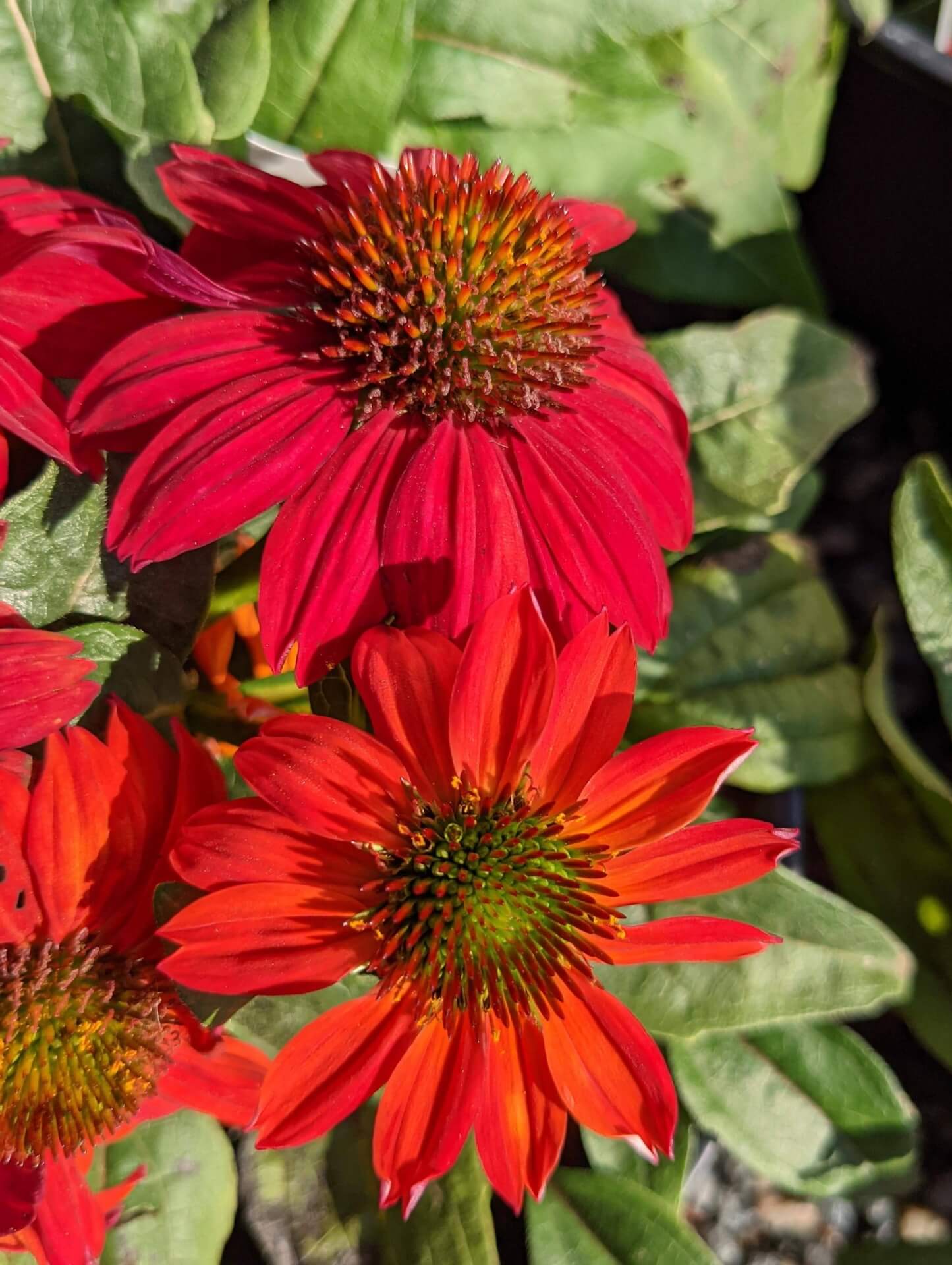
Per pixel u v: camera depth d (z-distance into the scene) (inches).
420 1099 9.6
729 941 9.5
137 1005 10.0
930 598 13.3
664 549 13.9
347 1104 9.4
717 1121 12.8
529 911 9.9
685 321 18.4
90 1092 9.9
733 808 13.8
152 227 11.9
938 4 16.2
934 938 13.9
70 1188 10.1
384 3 11.6
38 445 9.7
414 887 9.8
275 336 10.2
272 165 12.2
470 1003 9.7
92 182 11.7
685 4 12.8
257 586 11.6
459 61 13.0
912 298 18.4
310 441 10.0
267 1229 11.9
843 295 19.5
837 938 12.1
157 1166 11.5
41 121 11.4
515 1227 12.4
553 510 10.4
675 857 9.8
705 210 15.1
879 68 16.2
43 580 10.5
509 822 9.8
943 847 13.9
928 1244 14.7
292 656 10.7
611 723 9.8
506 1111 9.6
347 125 12.0
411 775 9.8
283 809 9.4
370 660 9.5
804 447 14.0
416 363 10.3
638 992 12.0
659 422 11.3
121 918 9.9
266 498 9.8
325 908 9.6
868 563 18.4
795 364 14.1
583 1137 12.5
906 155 16.9
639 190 14.7
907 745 13.3
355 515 10.0
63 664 9.5
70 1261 10.0
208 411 9.8
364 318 10.3
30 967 9.8
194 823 9.5
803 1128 12.9
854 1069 13.0
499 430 10.5
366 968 9.8
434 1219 11.7
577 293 11.0
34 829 9.6
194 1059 10.2
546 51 13.0
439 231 10.4
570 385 10.8
